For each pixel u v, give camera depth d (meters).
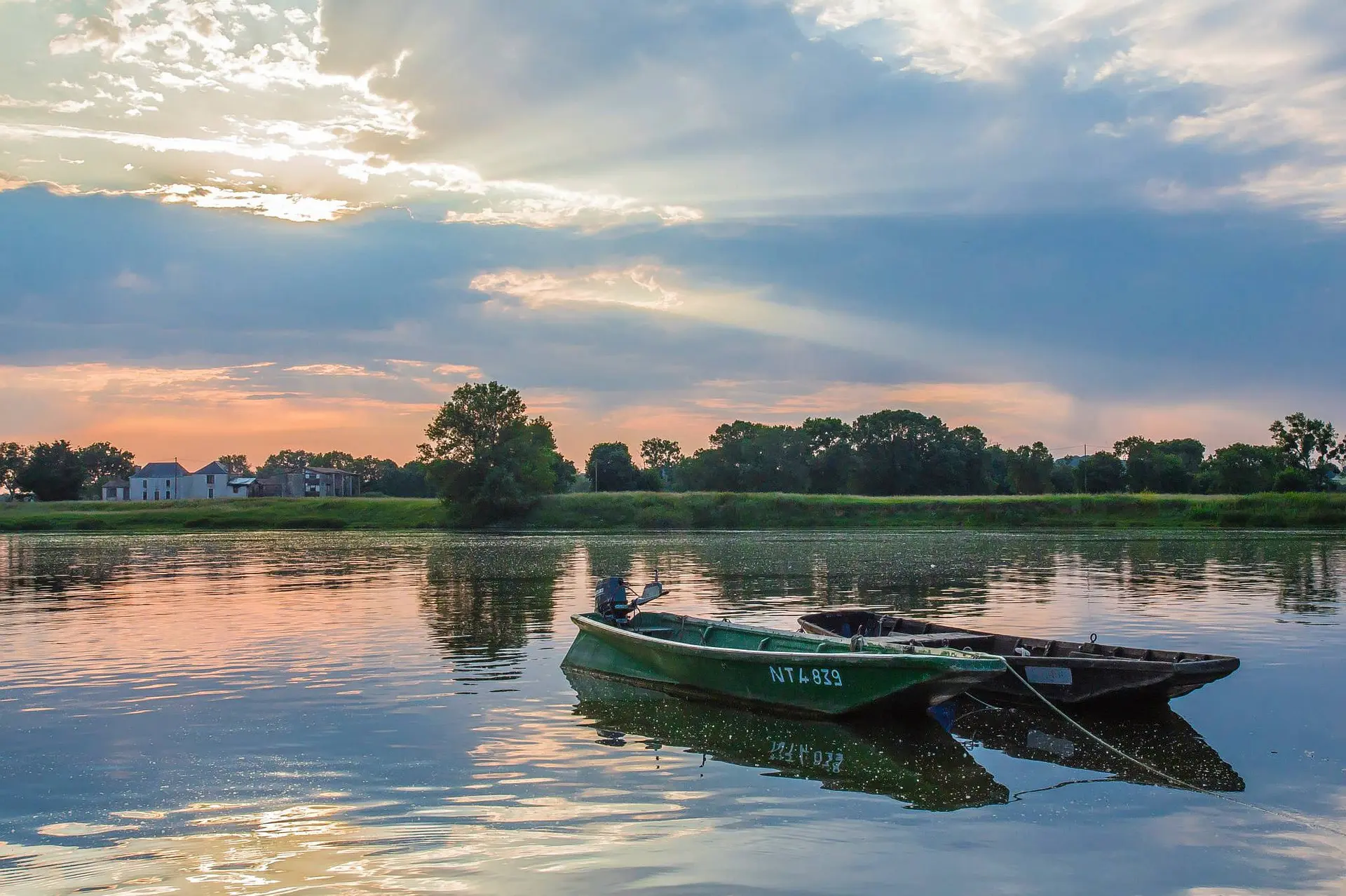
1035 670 16.78
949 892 9.32
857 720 15.64
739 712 16.58
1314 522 90.19
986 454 160.38
